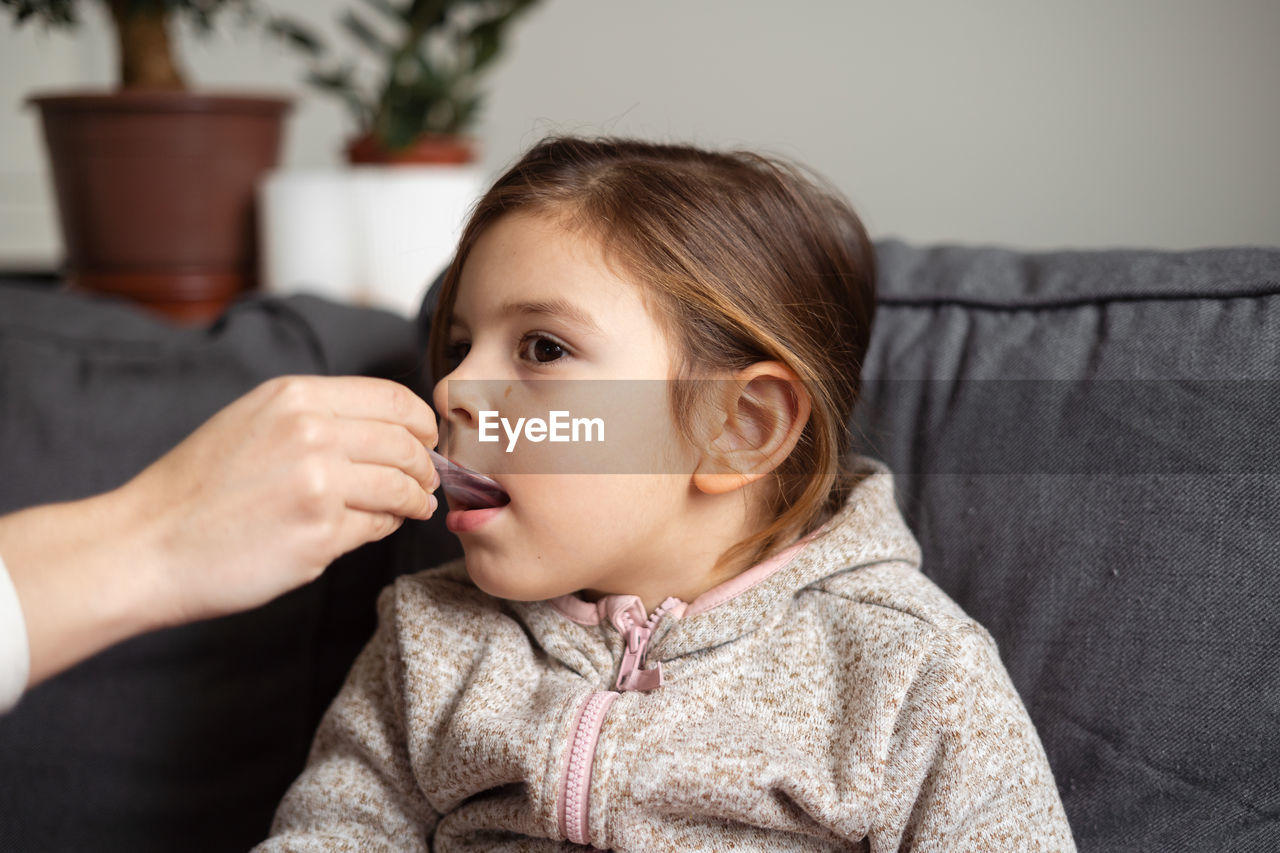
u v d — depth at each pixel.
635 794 0.62
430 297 0.77
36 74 1.35
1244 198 1.05
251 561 0.57
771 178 0.72
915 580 0.67
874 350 0.75
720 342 0.66
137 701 0.75
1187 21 1.06
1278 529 0.64
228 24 1.38
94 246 1.05
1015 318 0.73
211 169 1.05
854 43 1.23
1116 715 0.65
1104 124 1.11
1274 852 0.62
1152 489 0.66
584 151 0.70
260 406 0.57
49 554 0.56
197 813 0.75
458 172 1.08
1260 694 0.63
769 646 0.66
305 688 0.78
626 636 0.67
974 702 0.62
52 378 0.78
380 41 1.14
